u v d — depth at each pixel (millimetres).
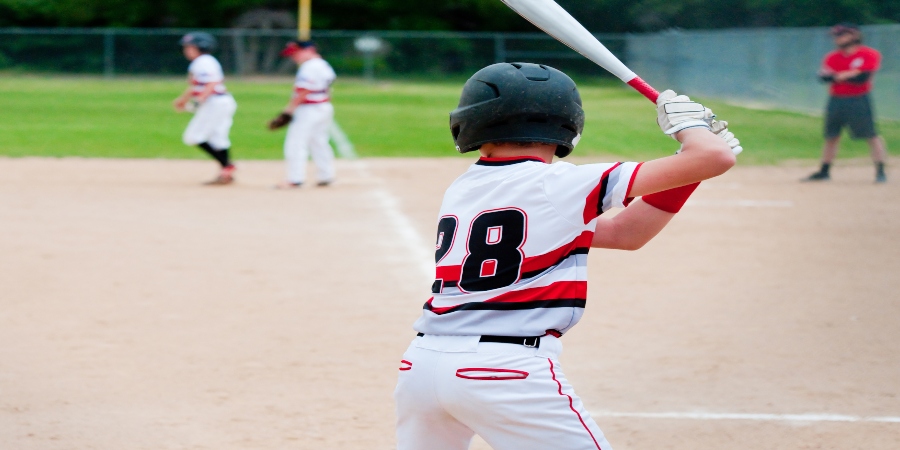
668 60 94938
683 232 26859
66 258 22703
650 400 13609
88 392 13789
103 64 105625
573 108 7645
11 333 16672
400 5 128875
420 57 107062
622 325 17516
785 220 28797
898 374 14828
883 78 59969
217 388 14031
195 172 39406
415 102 80438
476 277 7402
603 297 19625
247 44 107375
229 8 125125
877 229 27391
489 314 7344
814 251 24312
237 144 50188
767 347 16203
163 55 105562
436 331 7559
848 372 14922
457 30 132500
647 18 106125
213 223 27578
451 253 7598
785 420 12883
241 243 24781
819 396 13828
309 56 34469
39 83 96812
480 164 7809
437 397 7445
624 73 7598
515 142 7586
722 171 7090
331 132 56688
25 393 13695
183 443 11961
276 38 107812
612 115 69125
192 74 34656
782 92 73188
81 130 55000
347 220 28312
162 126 58344
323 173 35562
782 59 73125
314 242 24969
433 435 7863
